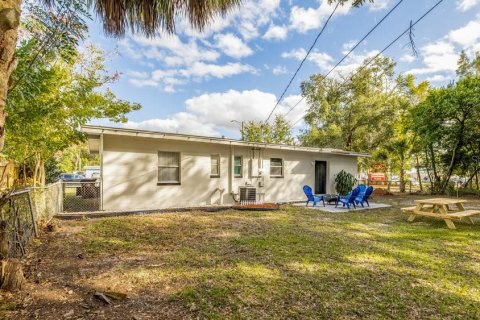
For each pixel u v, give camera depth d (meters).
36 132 6.70
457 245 4.90
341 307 2.61
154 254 4.16
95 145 9.44
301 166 12.08
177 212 8.33
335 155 13.37
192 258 3.97
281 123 26.66
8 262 2.84
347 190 12.63
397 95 19.30
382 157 19.56
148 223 6.54
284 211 8.84
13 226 3.62
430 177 17.89
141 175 8.27
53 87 7.04
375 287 3.07
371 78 18.94
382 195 15.57
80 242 4.79
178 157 9.04
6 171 4.62
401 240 5.23
